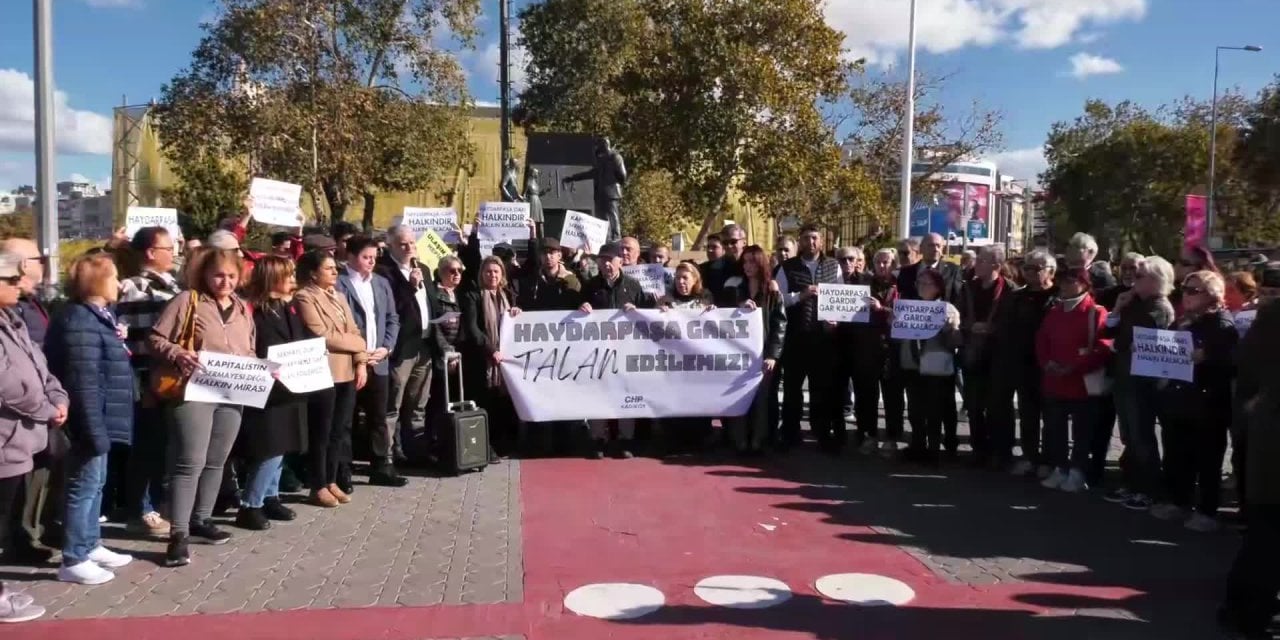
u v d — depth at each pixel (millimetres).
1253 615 4773
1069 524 6789
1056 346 7707
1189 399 6645
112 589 5328
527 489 7574
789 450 9156
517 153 32312
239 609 5031
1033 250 8344
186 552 5734
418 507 7039
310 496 7086
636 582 5473
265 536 6312
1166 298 7039
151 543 6172
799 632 4809
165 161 35969
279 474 6883
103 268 5477
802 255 9336
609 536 6359
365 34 25297
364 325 7367
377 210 38688
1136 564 5926
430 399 8539
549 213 15148
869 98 31141
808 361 8922
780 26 23516
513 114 32062
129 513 6414
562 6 29719
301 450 6609
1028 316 8141
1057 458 7836
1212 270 7773
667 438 9195
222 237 6457
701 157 24062
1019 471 8281
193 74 24844
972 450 8742
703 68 23266
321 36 24734
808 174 24078
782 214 25766
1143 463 7164
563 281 9039
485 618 4930
